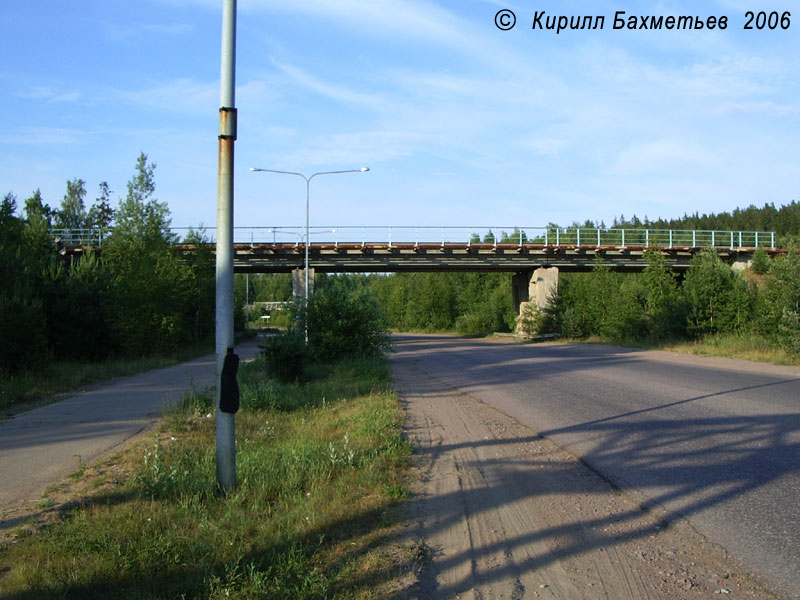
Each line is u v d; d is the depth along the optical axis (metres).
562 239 45.09
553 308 45.12
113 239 29.20
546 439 8.90
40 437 9.34
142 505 5.64
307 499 5.70
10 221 28.38
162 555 4.41
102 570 4.16
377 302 23.94
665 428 9.25
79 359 24.88
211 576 3.97
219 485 5.98
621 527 5.18
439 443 8.76
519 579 4.17
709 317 28.70
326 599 3.81
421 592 3.96
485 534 5.04
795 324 20.36
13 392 14.02
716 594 3.92
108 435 9.40
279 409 11.53
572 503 5.87
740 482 6.32
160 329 28.05
